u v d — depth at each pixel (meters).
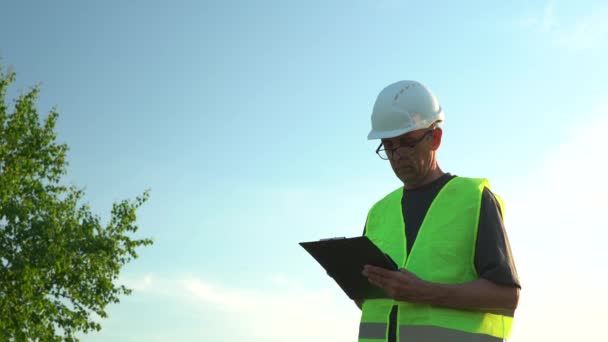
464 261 3.61
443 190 3.77
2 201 22.05
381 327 3.76
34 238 22.39
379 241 3.96
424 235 3.71
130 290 23.73
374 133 3.89
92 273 23.22
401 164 3.82
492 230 3.56
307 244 3.66
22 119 23.84
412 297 3.42
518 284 3.49
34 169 23.30
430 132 3.83
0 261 21.78
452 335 3.50
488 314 3.59
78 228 23.38
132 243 24.11
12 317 21.95
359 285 3.78
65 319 22.53
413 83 3.93
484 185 3.73
